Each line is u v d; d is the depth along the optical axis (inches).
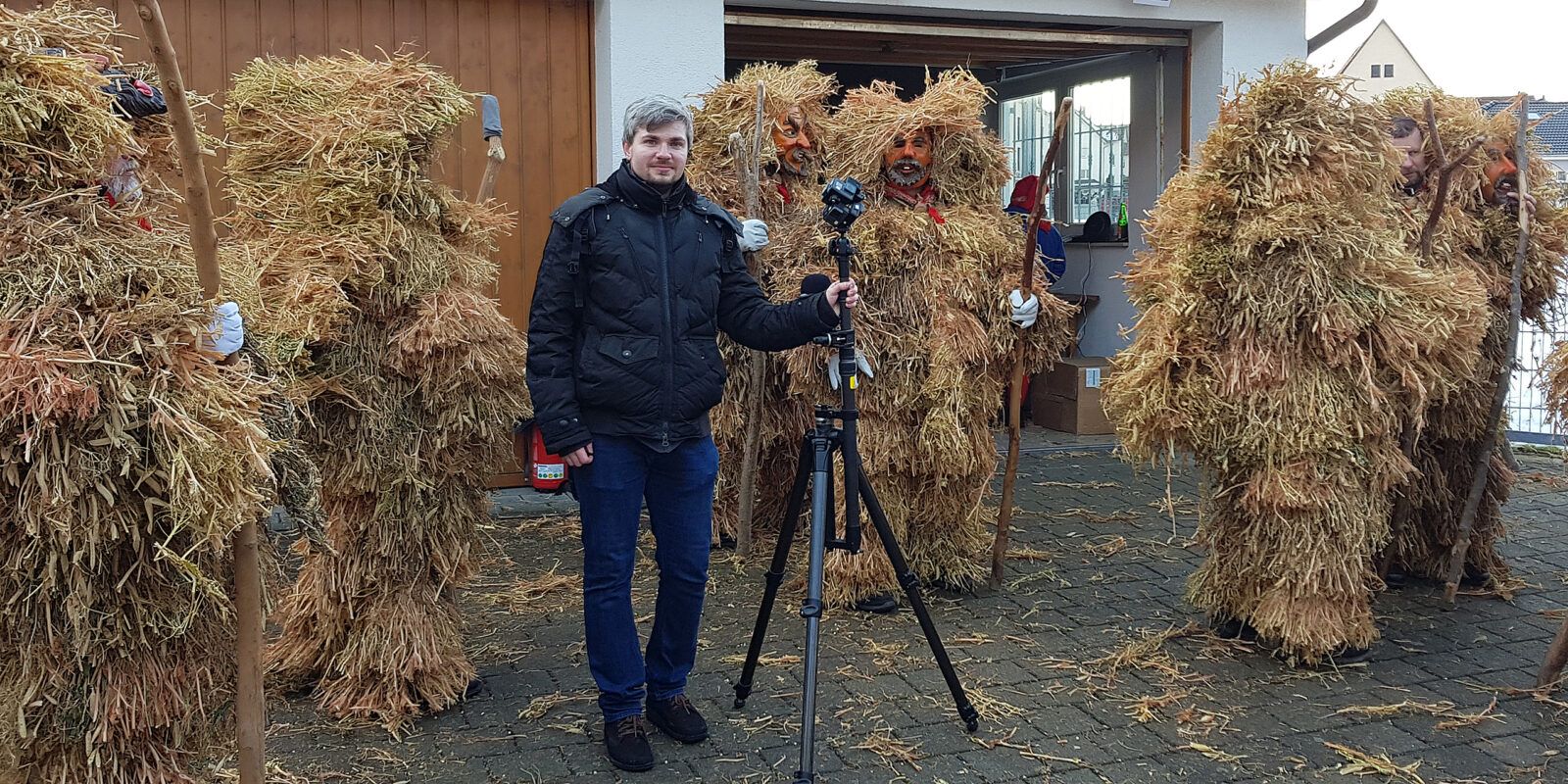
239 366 91.5
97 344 82.1
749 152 196.4
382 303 130.3
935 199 177.6
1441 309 149.8
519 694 149.0
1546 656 151.7
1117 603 186.5
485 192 145.9
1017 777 127.8
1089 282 364.8
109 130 85.8
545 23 245.4
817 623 123.0
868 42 318.3
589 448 125.0
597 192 126.5
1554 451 311.6
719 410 206.7
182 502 83.0
